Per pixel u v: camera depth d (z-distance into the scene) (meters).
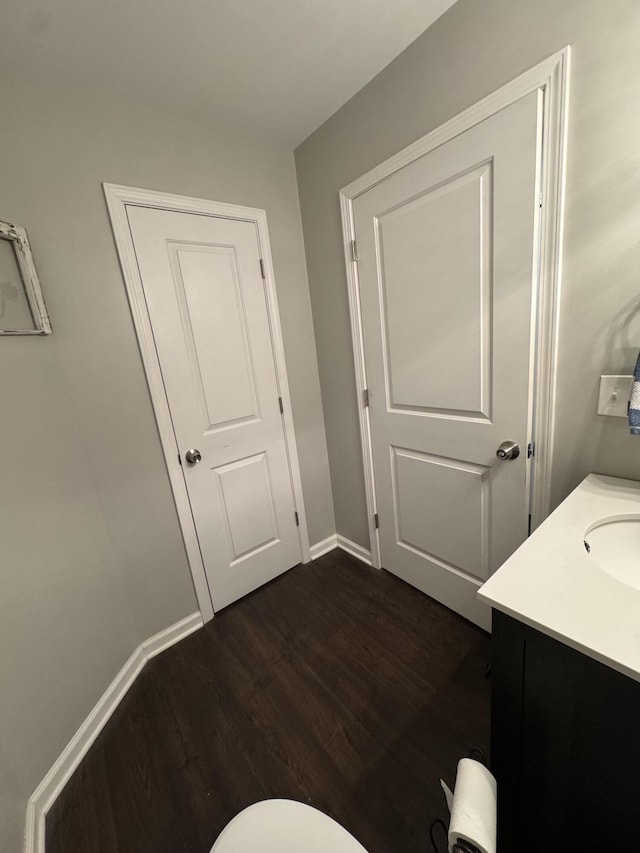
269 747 1.22
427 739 1.19
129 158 1.42
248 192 1.74
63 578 1.27
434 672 1.43
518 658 0.70
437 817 1.00
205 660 1.62
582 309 1.05
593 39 0.90
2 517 1.07
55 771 1.15
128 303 1.48
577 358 1.09
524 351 1.19
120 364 1.49
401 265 1.50
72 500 1.34
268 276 1.86
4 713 1.02
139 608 1.63
